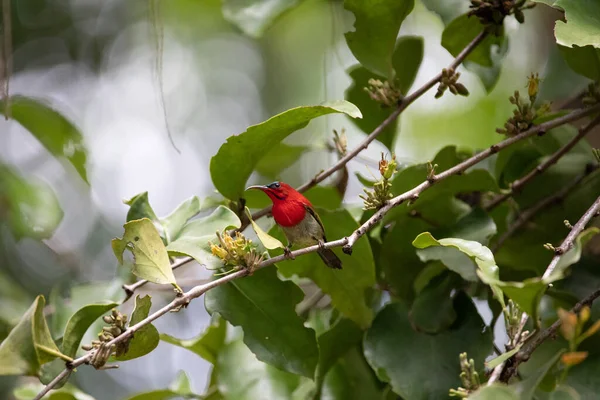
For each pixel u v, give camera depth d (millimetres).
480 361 7387
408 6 8086
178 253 7188
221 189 7758
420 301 7844
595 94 8078
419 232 8320
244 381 8148
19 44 16391
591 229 5059
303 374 7160
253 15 9438
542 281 4973
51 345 5863
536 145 8922
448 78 8094
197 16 17875
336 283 8086
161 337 8461
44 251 14984
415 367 7465
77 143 11398
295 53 18047
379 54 8320
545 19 12688
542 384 6871
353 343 8328
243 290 7289
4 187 12773
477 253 5957
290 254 6477
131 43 17438
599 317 7504
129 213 7461
